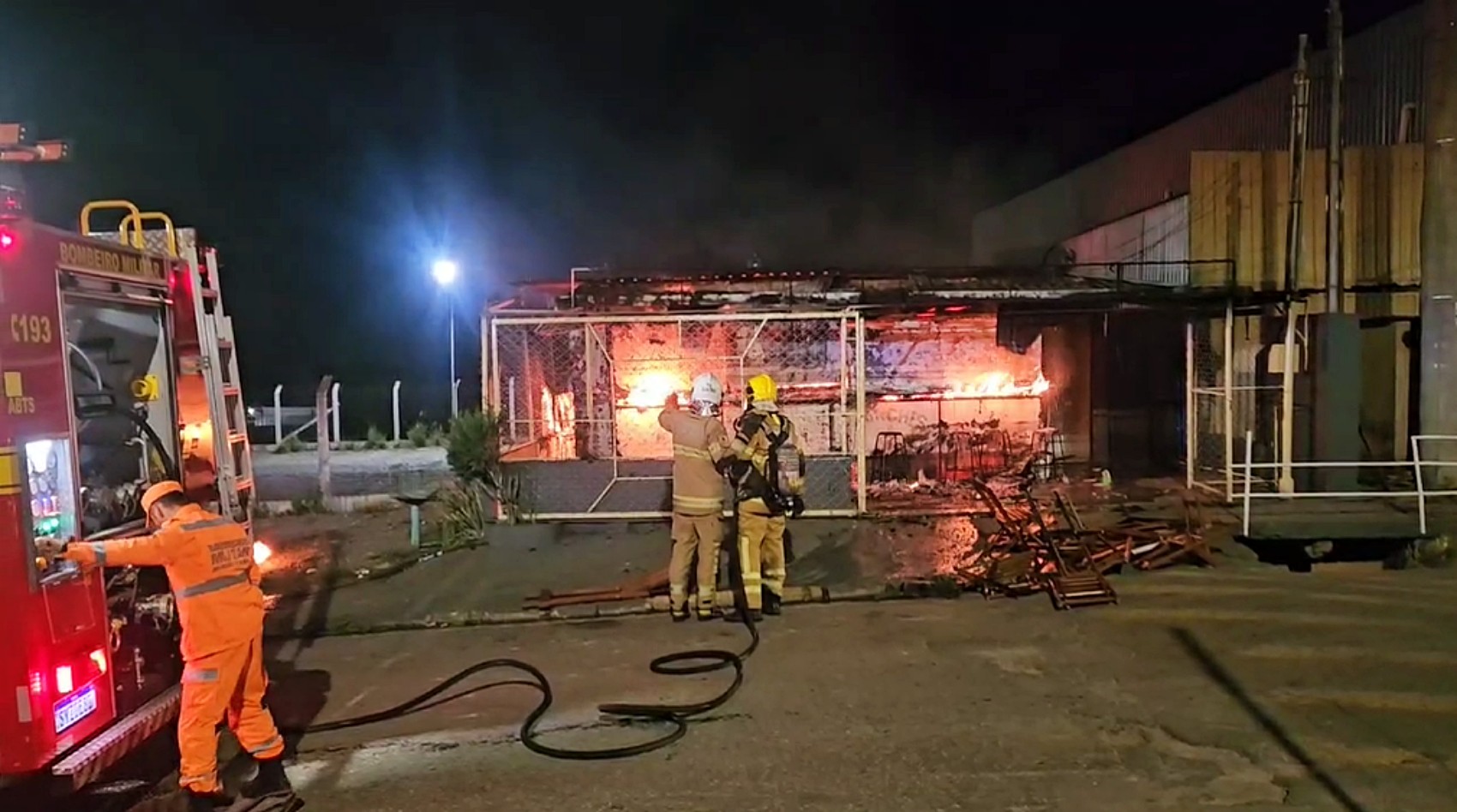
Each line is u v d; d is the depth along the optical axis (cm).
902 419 1677
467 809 544
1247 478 1137
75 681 469
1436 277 1404
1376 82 1705
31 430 452
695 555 982
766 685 721
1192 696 677
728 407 1588
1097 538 1065
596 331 1477
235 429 667
